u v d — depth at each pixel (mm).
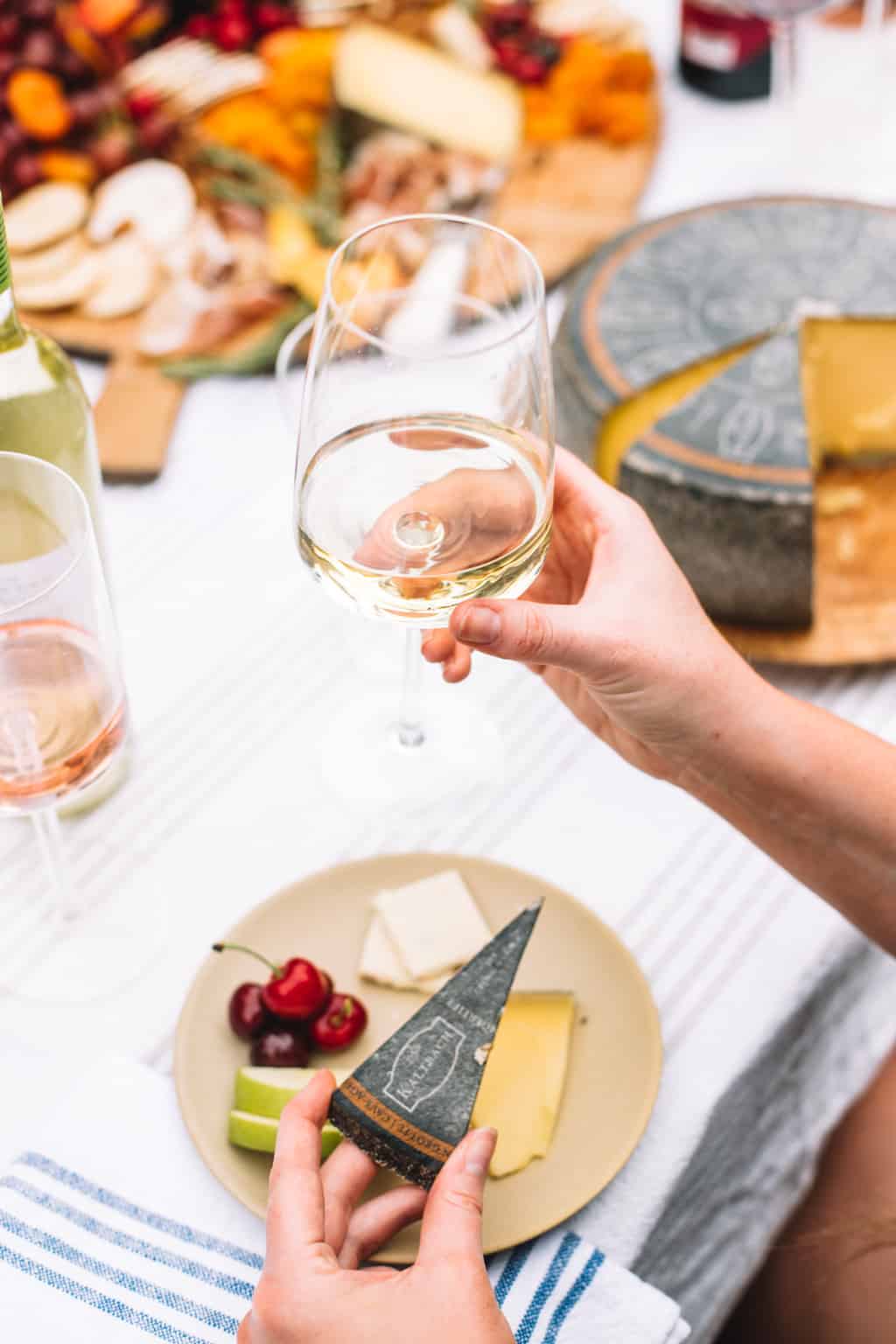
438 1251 743
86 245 1467
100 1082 895
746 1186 1015
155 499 1323
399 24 1618
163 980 978
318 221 1481
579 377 1364
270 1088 850
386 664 1199
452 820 1077
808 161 1692
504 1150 845
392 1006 933
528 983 935
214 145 1505
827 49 1884
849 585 1294
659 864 1056
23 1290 799
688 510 1230
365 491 870
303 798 1092
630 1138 858
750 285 1452
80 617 809
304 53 1540
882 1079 1294
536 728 1154
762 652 1210
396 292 997
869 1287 1137
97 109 1488
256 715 1151
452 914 956
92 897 1024
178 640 1206
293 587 1258
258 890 1032
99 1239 823
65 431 965
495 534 852
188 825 1071
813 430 1501
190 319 1421
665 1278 941
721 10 1688
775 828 986
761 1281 1151
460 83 1608
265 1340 736
